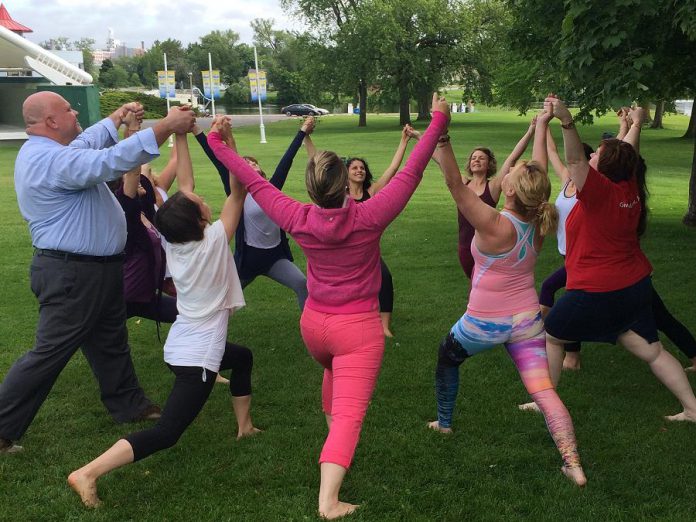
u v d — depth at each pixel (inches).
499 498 128.7
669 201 541.3
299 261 341.1
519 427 157.6
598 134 1283.2
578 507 124.1
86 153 138.4
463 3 1697.8
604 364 197.0
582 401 170.7
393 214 120.5
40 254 145.4
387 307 225.8
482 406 169.6
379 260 125.4
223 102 3646.7
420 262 337.4
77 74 1228.5
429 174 732.7
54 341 145.0
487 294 135.0
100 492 132.1
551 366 159.9
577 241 149.2
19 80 1455.5
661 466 138.0
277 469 139.9
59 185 139.5
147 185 183.8
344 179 118.7
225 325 136.5
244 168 129.1
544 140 159.2
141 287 177.9
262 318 249.8
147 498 130.2
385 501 127.4
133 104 165.0
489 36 1664.6
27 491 132.0
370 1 1692.9
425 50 1705.2
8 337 226.4
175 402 129.6
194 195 134.0
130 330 237.0
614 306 147.4
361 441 151.6
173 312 183.6
